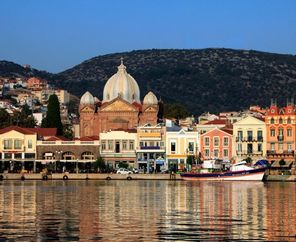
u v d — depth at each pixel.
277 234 95.12
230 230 98.81
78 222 107.81
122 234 95.25
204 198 157.38
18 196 163.25
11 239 91.12
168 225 104.31
